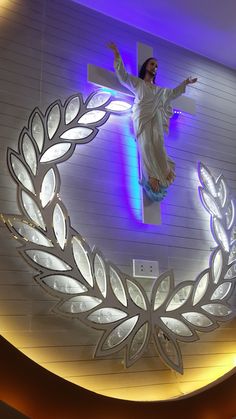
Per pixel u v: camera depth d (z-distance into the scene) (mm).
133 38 2857
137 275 2395
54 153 2307
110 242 2381
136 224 2498
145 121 2547
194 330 2445
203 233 2752
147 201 2539
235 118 3203
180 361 2344
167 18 2826
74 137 2398
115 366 2191
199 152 2930
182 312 2430
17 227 2102
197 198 2809
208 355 2523
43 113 2354
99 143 2512
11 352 1850
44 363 2020
